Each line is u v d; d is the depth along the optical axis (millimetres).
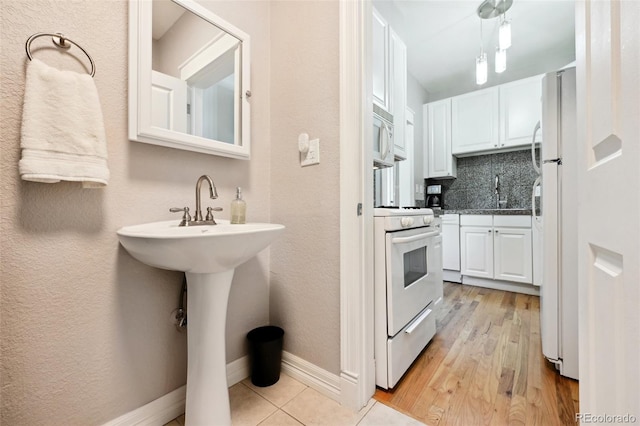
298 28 1397
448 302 2547
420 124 3594
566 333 1356
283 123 1463
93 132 845
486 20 2451
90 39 916
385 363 1292
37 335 824
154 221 1082
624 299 480
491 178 3461
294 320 1411
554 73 1393
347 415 1142
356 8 1180
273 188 1509
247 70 1371
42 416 832
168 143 1085
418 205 3479
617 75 509
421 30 2578
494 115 3152
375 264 1325
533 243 2674
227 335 1346
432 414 1144
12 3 778
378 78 1837
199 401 984
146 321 1062
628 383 468
